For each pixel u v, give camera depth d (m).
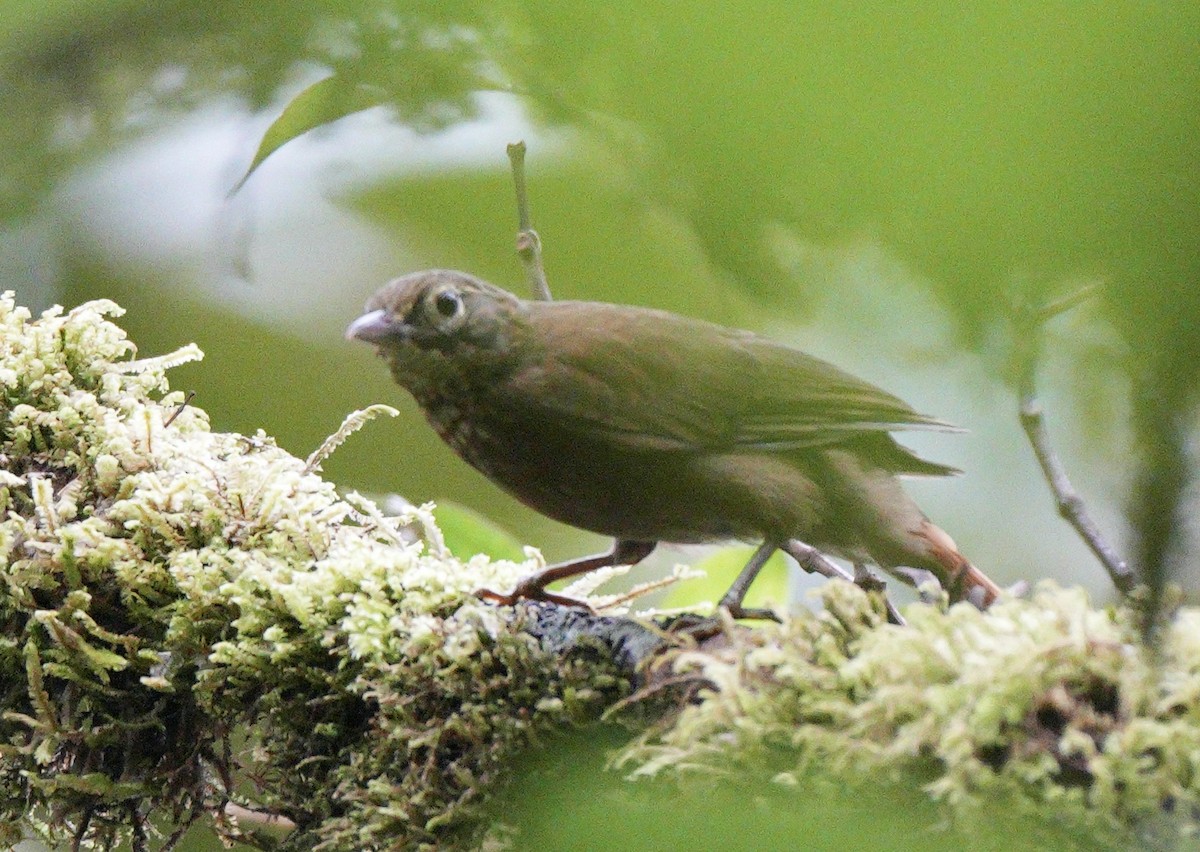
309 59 1.79
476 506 4.52
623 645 4.28
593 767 4.28
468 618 4.29
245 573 4.31
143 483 4.32
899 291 1.62
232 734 4.34
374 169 4.22
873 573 4.38
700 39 1.44
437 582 4.30
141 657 4.32
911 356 1.78
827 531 4.36
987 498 4.42
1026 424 4.25
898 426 4.34
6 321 4.35
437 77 1.84
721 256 1.64
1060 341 1.84
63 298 4.42
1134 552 1.64
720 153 1.49
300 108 3.63
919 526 4.36
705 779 4.25
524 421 4.35
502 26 1.71
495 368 4.35
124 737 4.32
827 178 1.45
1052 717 4.23
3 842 4.34
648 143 1.63
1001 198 1.37
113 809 4.33
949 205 1.40
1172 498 1.59
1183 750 4.22
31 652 4.32
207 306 4.48
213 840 4.41
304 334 4.50
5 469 4.34
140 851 4.33
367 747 4.30
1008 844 4.23
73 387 4.35
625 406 4.34
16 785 4.34
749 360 4.35
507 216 4.23
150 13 1.70
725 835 2.32
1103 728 4.23
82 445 4.34
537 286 4.37
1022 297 1.60
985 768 4.23
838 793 4.24
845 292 1.64
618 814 2.40
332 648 4.30
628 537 4.36
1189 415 1.50
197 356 4.36
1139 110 1.30
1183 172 1.30
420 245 4.47
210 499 4.32
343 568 4.30
